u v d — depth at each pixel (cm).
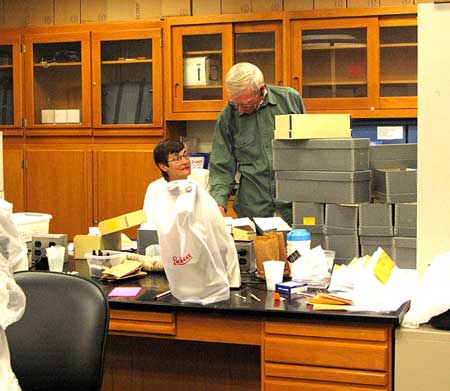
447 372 240
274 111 394
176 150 415
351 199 313
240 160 407
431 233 266
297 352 252
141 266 319
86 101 554
